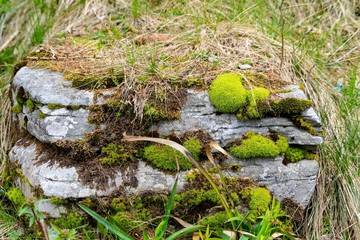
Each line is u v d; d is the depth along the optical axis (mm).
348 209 1868
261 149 1781
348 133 1995
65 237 1652
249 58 2016
